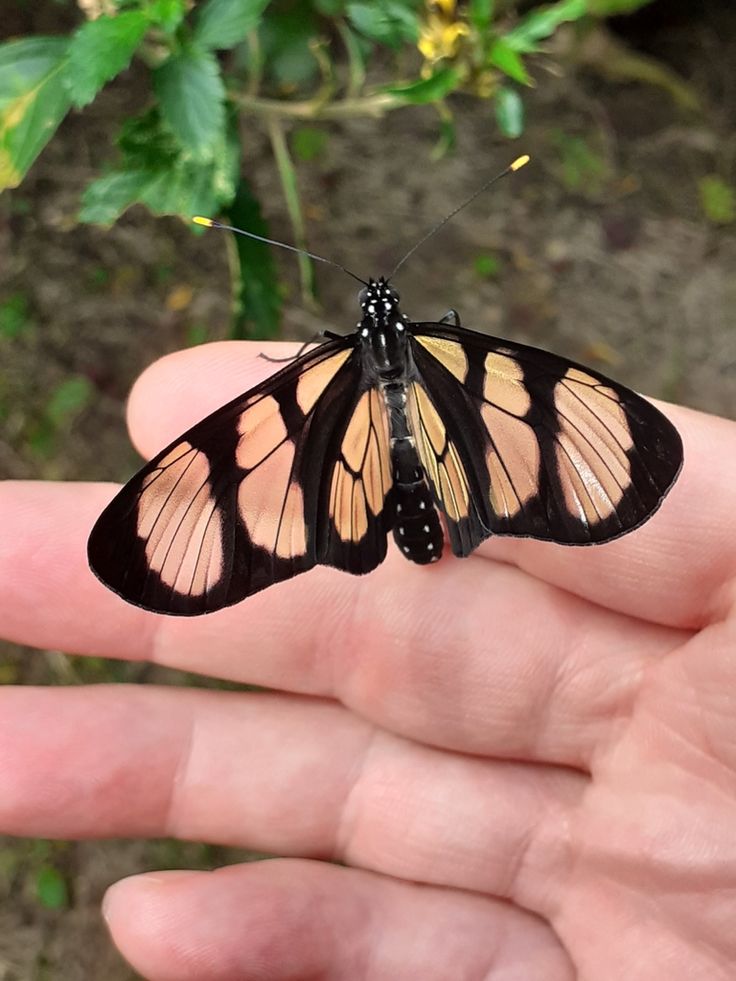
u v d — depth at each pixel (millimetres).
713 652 77
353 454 76
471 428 74
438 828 89
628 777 85
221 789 89
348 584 88
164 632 90
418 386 76
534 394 71
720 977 79
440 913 86
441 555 86
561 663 87
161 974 78
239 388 88
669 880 80
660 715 83
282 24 100
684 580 81
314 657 91
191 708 89
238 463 69
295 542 72
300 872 84
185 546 67
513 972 85
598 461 69
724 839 79
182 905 78
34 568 86
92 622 89
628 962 82
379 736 92
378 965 83
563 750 89
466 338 74
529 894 88
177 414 89
